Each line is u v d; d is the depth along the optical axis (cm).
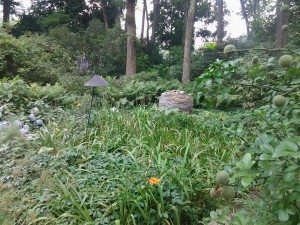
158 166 346
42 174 333
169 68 1719
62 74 1068
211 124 535
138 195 301
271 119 175
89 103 664
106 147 420
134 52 1521
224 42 1562
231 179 134
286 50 168
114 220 284
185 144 425
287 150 117
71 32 1648
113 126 496
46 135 452
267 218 145
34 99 709
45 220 282
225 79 194
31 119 575
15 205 306
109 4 1984
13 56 1003
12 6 2217
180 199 298
